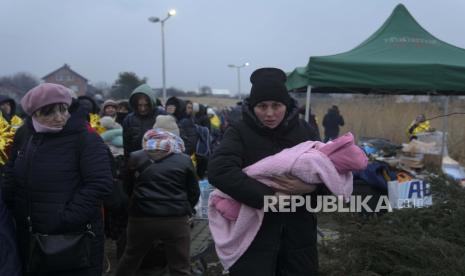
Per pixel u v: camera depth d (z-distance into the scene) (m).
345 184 2.50
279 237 2.52
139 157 4.22
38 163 2.84
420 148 7.48
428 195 4.96
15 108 7.36
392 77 6.66
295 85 8.07
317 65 6.79
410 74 6.64
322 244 3.89
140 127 5.53
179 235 4.23
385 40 7.66
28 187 2.83
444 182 4.32
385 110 14.67
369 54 7.20
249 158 2.54
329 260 3.72
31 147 2.88
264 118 2.52
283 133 2.58
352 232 3.76
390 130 13.81
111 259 5.60
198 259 5.01
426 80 6.63
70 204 2.81
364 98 16.20
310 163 2.38
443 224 3.92
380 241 3.58
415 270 3.36
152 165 4.18
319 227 4.23
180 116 7.66
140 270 5.18
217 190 2.64
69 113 2.96
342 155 2.46
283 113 2.55
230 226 2.59
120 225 4.95
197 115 11.34
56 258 2.74
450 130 12.06
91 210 2.84
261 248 2.50
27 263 2.87
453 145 11.29
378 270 3.61
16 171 2.89
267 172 2.42
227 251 2.55
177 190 4.20
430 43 7.71
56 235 2.79
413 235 3.72
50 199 2.81
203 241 6.20
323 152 2.48
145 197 4.15
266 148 2.54
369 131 14.50
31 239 2.81
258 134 2.56
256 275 2.47
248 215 2.48
